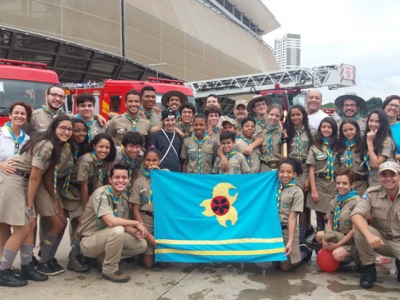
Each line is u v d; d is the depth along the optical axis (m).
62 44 21.70
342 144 5.10
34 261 4.50
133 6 27.80
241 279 4.15
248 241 4.43
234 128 5.71
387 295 3.74
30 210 3.85
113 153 4.38
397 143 5.09
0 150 4.22
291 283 4.04
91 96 5.09
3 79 8.82
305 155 5.32
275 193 4.59
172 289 3.84
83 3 23.73
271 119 5.49
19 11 20.91
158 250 4.39
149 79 11.52
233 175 4.63
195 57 36.16
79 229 4.26
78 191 4.41
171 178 4.59
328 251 4.39
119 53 26.09
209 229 4.49
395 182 3.88
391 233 4.06
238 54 46.28
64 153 4.02
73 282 4.00
